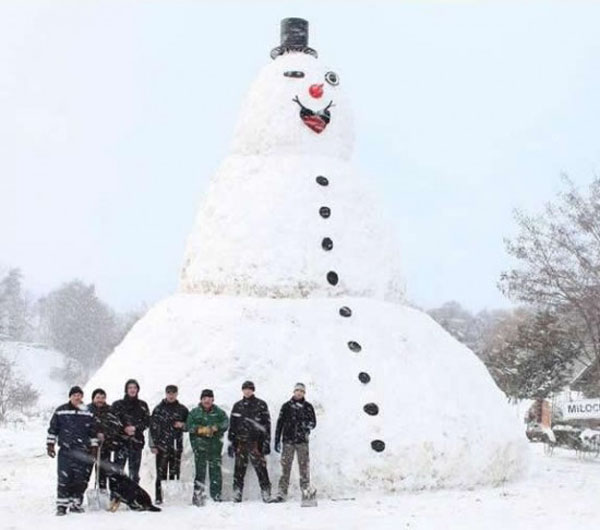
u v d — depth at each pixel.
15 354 65.31
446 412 11.49
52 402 53.75
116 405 10.13
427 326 12.88
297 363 11.30
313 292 12.22
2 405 36.44
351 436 10.91
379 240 12.95
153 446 10.25
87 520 9.23
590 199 25.67
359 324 11.98
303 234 12.38
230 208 12.72
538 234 27.39
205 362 11.19
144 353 11.73
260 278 12.19
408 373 11.68
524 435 12.81
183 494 10.57
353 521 9.17
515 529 8.76
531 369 30.09
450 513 9.65
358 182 13.16
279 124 13.06
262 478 10.40
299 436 10.30
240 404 10.47
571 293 25.80
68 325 74.62
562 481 12.57
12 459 16.62
